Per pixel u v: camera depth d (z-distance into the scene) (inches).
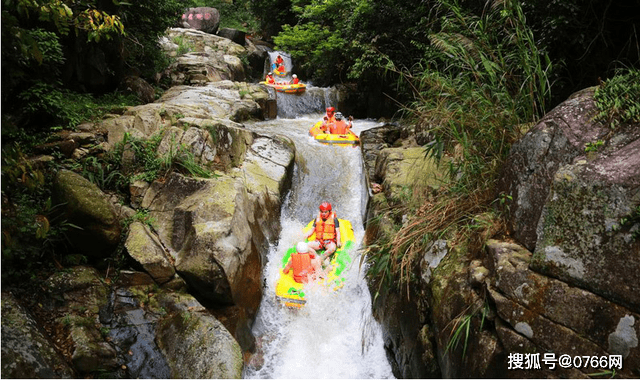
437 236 169.3
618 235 109.5
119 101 313.1
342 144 333.7
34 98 231.0
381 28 390.6
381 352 201.6
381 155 271.0
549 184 133.1
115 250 198.7
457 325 138.7
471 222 161.2
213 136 255.4
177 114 271.1
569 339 113.3
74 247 192.5
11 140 214.4
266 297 224.4
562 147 132.3
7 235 154.3
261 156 279.1
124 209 214.8
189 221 204.8
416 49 377.1
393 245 181.2
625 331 105.2
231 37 708.0
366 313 216.2
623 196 109.3
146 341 171.9
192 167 231.5
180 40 579.5
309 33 520.7
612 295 108.7
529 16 218.1
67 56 274.2
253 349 201.3
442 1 210.4
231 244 197.9
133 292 187.0
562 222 120.5
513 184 147.2
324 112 496.7
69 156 225.3
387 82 427.8
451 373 139.6
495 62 185.5
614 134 127.1
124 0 349.1
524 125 168.1
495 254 136.5
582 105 137.6
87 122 252.4
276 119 442.6
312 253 232.1
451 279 150.8
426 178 211.6
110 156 231.6
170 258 199.5
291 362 199.3
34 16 239.8
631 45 202.4
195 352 167.8
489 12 244.7
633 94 130.4
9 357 135.8
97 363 157.6
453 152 198.5
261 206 245.0
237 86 454.9
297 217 291.4
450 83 187.9
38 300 170.7
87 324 168.2
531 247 134.7
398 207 209.8
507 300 125.0
